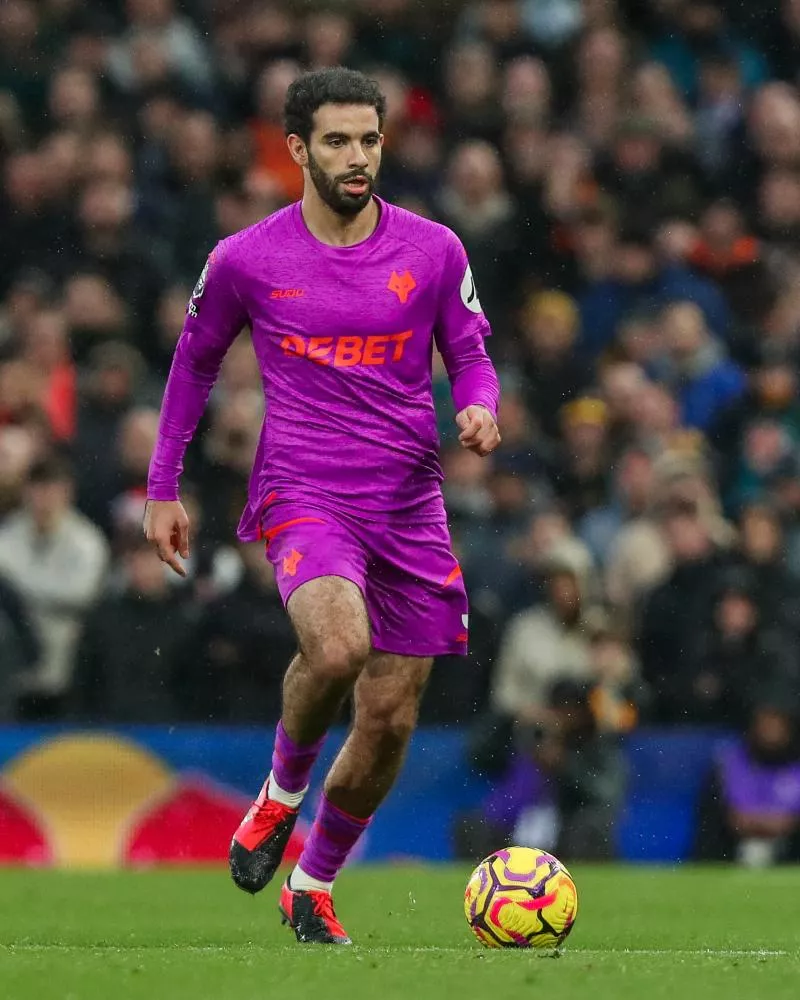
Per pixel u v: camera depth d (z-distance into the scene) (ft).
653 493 135.23
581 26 181.68
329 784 62.95
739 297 163.43
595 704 119.03
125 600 124.06
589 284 162.61
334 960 53.01
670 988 47.39
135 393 146.10
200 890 97.14
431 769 122.42
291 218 62.44
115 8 177.37
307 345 61.57
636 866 119.75
